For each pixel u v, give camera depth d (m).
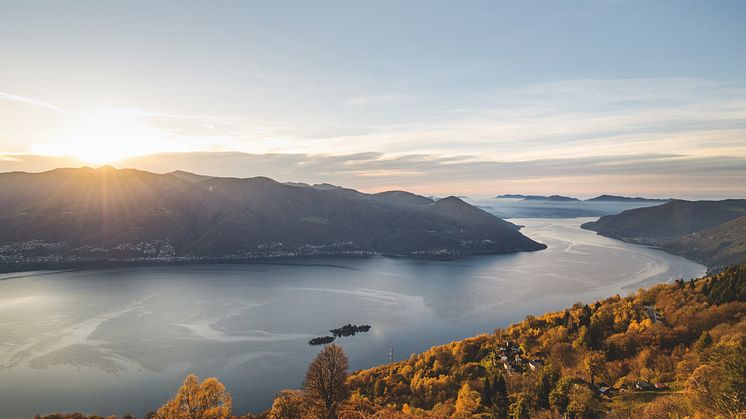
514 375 97.38
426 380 106.00
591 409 70.69
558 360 101.38
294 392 78.00
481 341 130.75
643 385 78.94
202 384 66.94
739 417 47.62
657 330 100.56
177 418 62.56
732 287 111.00
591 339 105.31
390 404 96.62
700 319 101.75
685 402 60.88
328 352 77.81
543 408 76.88
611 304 135.50
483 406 84.00
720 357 58.31
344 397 78.50
